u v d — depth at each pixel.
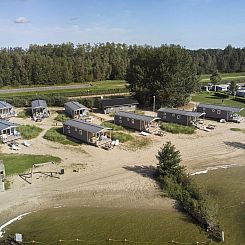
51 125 77.75
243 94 120.38
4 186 44.59
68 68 161.12
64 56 175.12
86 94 122.44
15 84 151.38
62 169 49.19
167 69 95.12
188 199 40.53
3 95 118.06
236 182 47.44
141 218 37.69
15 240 33.19
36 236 34.22
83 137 64.12
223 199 42.38
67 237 34.06
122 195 43.09
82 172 50.09
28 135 67.25
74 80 165.75
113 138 65.88
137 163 54.03
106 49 188.38
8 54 157.62
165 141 66.25
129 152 59.34
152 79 98.50
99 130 61.69
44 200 41.69
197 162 55.25
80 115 83.94
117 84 158.50
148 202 41.38
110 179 47.69
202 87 137.50
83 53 188.38
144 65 101.56
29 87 147.62
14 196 42.41
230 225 36.28
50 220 37.25
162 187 44.94
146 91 98.94
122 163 53.94
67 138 66.56
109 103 93.50
